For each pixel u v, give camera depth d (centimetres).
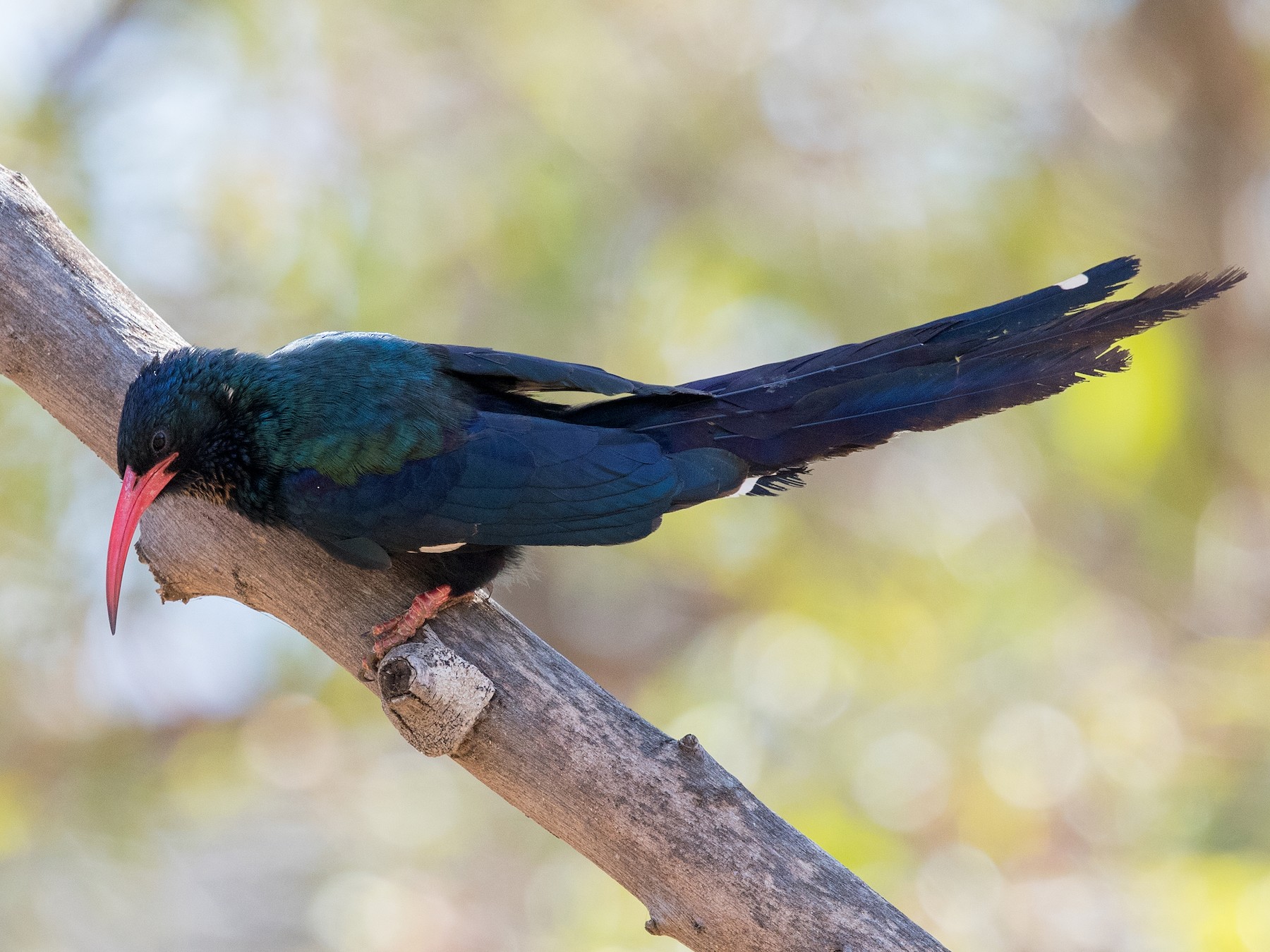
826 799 1223
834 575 1394
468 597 687
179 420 689
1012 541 1422
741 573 1424
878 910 603
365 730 1555
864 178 1369
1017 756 1272
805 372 727
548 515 697
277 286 1302
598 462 705
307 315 1297
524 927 1490
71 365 718
